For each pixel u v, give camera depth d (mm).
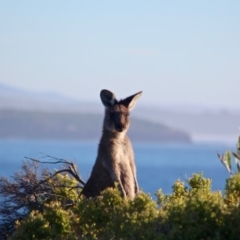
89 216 27625
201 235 24312
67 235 27312
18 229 28000
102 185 37781
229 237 24219
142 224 25359
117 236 25578
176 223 24844
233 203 25828
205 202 24859
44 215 28344
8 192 40312
